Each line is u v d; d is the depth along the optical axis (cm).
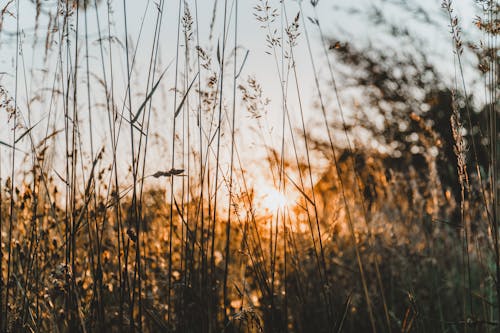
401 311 306
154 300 248
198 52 212
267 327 212
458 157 205
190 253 222
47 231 230
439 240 350
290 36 210
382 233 352
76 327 195
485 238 281
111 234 258
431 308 297
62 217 248
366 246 347
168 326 217
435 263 329
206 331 205
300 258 284
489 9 202
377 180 394
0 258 213
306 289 279
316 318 269
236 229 276
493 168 199
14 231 246
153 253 267
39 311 217
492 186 209
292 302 271
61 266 194
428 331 252
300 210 267
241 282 257
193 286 215
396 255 338
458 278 328
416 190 355
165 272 257
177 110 206
